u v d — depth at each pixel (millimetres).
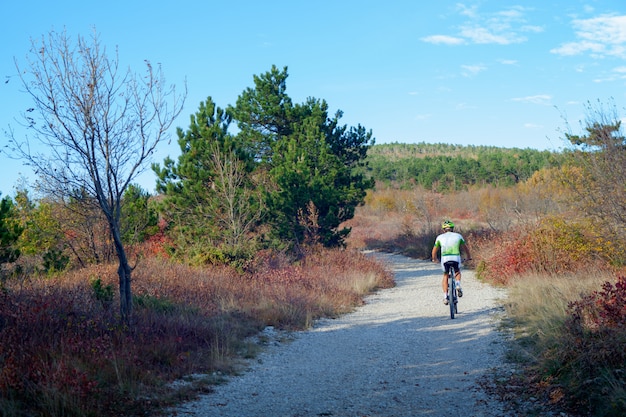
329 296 13789
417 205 49781
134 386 6328
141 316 8930
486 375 6766
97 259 18266
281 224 22281
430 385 6582
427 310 12570
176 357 7547
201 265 15852
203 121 20500
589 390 5281
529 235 16031
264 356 8516
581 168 13883
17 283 11891
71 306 8523
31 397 5562
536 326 8484
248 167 20875
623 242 13039
